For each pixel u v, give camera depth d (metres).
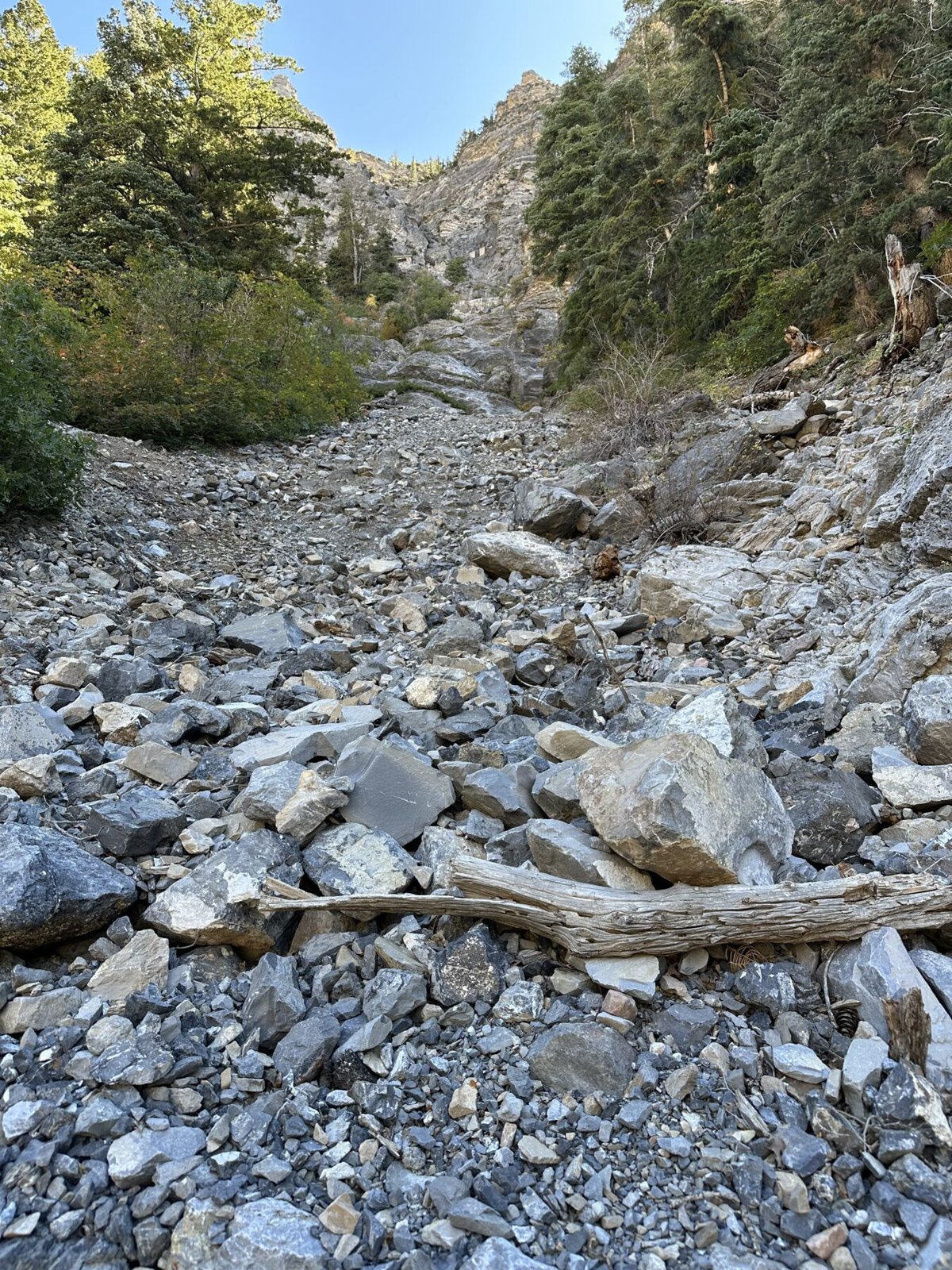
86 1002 2.57
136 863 3.31
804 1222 1.90
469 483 13.54
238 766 4.04
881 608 5.48
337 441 17.05
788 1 18.03
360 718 4.61
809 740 4.18
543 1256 1.86
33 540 7.62
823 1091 2.22
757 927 2.60
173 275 16.52
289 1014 2.51
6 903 2.60
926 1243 1.83
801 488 8.48
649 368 13.97
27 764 3.67
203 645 6.62
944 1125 2.03
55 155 24.33
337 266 57.34
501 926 2.93
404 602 7.83
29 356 8.89
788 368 13.55
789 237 15.28
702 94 21.95
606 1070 2.29
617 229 23.14
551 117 30.23
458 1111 2.23
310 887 3.18
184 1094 2.26
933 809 3.39
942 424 6.26
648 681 5.88
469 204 85.44
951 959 2.50
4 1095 2.22
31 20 35.00
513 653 6.41
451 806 3.76
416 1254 1.83
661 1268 1.82
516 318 38.16
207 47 29.36
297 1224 1.88
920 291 10.63
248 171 27.25
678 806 2.69
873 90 13.47
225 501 11.65
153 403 13.59
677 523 9.16
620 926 2.61
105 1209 1.94
